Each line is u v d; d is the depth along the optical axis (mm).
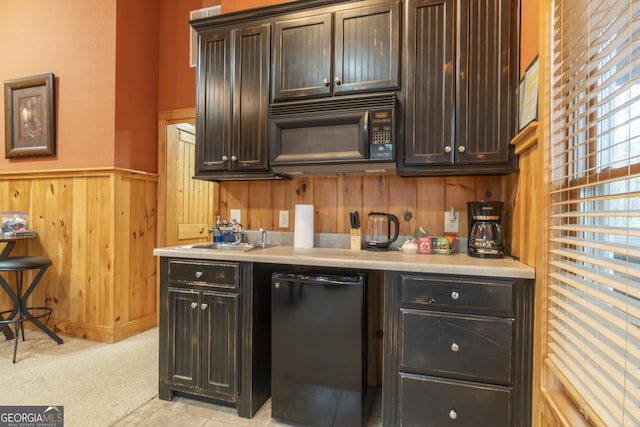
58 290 3004
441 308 1530
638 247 804
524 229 1605
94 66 2928
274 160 2072
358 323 1662
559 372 1164
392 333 1599
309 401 1739
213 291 1890
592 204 1162
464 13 1796
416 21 1868
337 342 1693
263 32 2145
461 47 1798
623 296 887
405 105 1886
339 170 2082
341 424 1689
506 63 1737
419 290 1556
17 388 2098
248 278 1841
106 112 2887
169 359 1973
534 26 1498
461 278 1503
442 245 1938
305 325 1743
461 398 1498
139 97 3096
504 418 1442
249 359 1834
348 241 2273
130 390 2088
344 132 1957
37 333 3035
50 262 2775
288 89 2078
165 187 3285
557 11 1258
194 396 2008
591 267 1100
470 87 1786
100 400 1974
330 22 2006
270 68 2131
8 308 3213
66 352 2637
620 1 854
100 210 2879
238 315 1842
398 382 1587
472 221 1880
